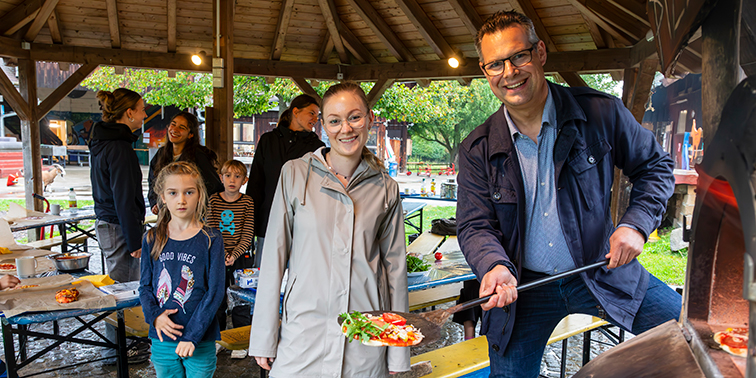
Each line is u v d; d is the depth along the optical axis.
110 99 3.23
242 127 24.14
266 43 7.31
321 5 6.51
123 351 2.64
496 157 1.90
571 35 6.02
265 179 3.85
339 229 1.82
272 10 6.75
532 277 2.00
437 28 6.53
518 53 1.65
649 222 1.70
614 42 5.81
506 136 1.87
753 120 0.74
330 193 1.84
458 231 1.99
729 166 0.82
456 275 3.15
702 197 0.98
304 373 1.79
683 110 9.31
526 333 2.04
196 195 2.35
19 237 7.86
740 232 0.97
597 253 1.88
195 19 6.66
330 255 1.82
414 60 7.28
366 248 1.84
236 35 7.09
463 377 2.52
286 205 1.88
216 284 2.31
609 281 1.86
